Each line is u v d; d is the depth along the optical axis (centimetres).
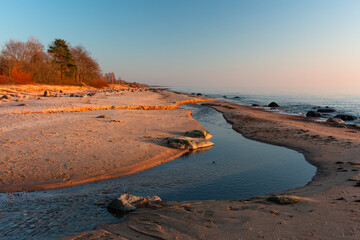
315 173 854
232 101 5462
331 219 444
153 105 3025
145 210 539
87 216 520
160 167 916
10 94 2939
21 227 470
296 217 463
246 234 400
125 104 2831
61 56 6284
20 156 873
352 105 4362
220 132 1691
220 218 474
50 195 637
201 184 754
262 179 802
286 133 1570
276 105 4006
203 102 4938
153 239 402
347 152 1063
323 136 1434
